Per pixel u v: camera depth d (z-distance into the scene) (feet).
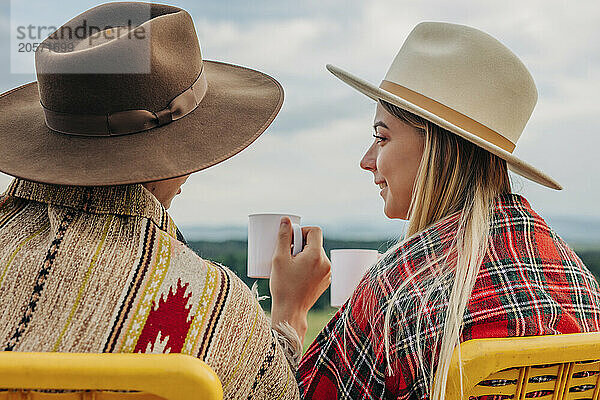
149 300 2.54
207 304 2.62
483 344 2.72
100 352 2.46
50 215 2.67
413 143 4.03
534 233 3.51
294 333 3.73
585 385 3.13
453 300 3.15
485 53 4.17
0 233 2.64
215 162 2.84
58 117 2.89
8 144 2.93
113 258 2.57
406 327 3.28
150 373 2.22
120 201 2.71
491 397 2.92
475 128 4.08
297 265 4.32
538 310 3.20
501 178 3.99
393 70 4.34
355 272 4.99
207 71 3.63
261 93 3.25
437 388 2.84
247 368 2.76
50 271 2.51
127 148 2.86
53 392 2.32
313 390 3.57
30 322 2.46
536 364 2.79
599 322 3.42
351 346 3.49
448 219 3.69
